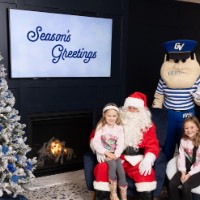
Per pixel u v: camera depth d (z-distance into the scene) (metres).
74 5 2.89
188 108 2.56
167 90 2.62
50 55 2.81
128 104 2.37
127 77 3.68
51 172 3.04
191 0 3.98
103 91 3.22
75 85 3.02
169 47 2.57
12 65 2.63
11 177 1.91
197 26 4.18
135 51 3.68
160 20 3.82
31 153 2.90
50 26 2.77
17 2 2.59
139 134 2.27
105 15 3.09
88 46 3.02
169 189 2.15
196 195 2.01
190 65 2.50
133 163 2.19
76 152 3.24
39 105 2.85
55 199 2.45
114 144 2.27
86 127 3.22
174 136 2.61
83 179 2.92
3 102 1.95
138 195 2.16
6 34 2.59
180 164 2.17
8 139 1.94
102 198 2.13
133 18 3.58
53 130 3.06
